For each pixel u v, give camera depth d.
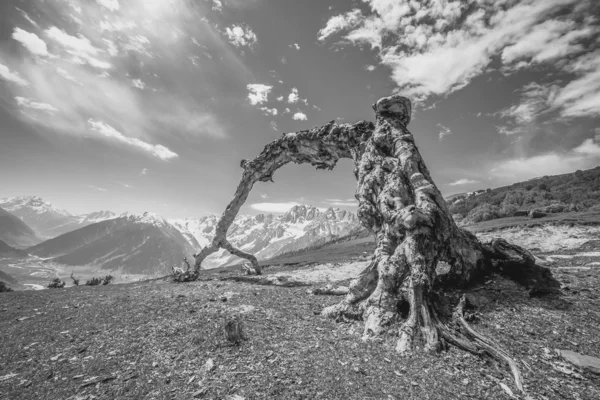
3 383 5.48
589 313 8.61
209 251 20.38
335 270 19.66
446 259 10.22
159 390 5.25
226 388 5.32
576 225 23.02
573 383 5.79
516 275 10.70
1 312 9.91
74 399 4.98
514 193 45.34
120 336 7.64
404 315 8.53
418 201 10.33
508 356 6.51
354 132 14.71
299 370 6.02
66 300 11.59
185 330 7.98
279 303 10.93
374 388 5.47
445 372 6.14
